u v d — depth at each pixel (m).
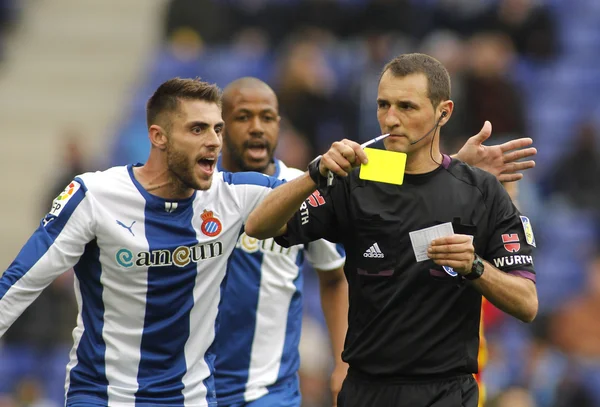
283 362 19.95
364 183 16.03
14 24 53.62
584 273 39.16
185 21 47.62
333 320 20.53
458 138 39.75
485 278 15.22
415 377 15.81
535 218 39.53
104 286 16.67
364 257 15.93
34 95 50.31
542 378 33.62
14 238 44.28
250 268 19.67
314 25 46.72
